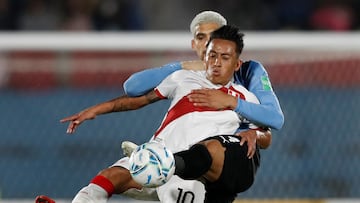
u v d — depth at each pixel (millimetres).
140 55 24484
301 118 24844
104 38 24375
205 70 15312
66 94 24703
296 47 24688
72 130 15250
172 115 14953
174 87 15227
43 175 24906
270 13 38500
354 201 24906
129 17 37062
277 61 24703
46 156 24906
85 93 24656
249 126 15109
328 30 38469
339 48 24844
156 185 13312
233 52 14766
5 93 24812
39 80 24766
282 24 38500
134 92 15539
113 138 24734
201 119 14711
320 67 24891
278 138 24766
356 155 24984
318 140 24922
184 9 38062
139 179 13180
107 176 14984
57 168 24891
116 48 24422
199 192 14828
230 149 14141
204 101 14430
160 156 13133
